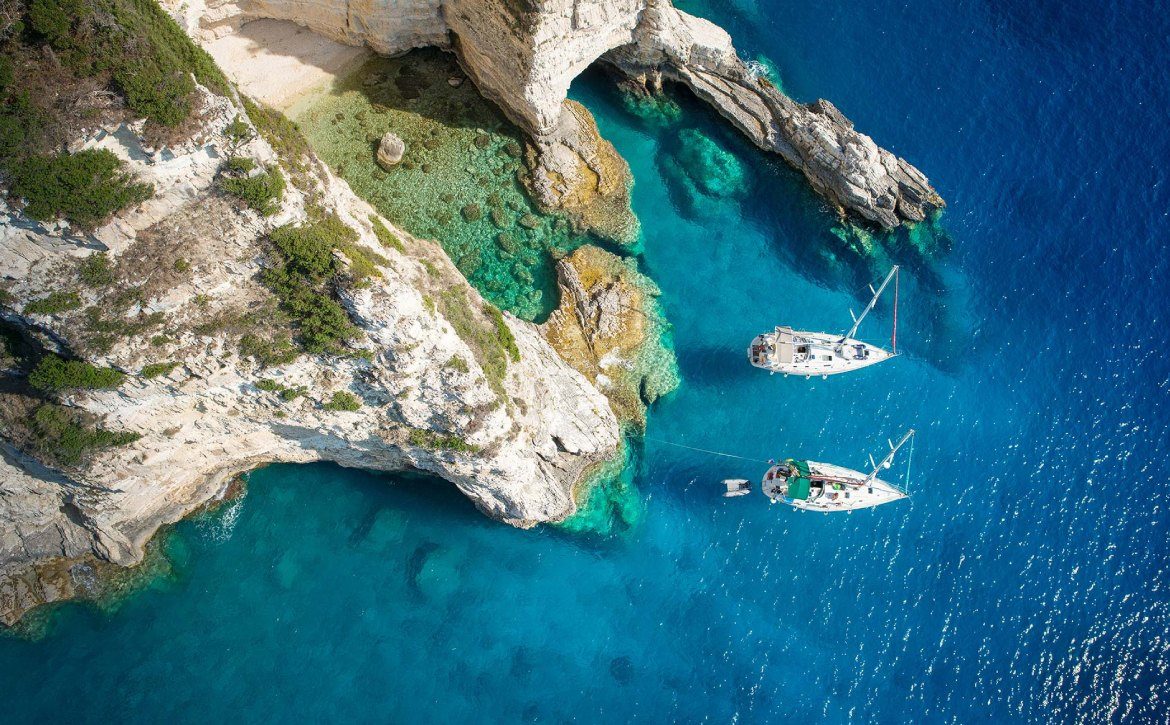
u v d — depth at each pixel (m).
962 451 48.28
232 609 43.09
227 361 37.12
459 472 42.31
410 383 38.19
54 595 42.12
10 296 33.94
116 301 34.78
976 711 43.75
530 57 44.47
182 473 42.59
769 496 46.69
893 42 56.06
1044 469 48.06
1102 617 45.44
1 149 31.05
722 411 48.22
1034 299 51.03
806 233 51.25
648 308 48.72
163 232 34.12
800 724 43.12
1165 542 46.81
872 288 50.84
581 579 45.00
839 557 46.25
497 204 48.69
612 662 43.66
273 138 35.16
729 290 49.97
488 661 43.19
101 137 31.84
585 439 44.94
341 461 45.03
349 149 48.12
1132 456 48.41
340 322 36.03
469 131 49.53
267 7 46.47
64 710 40.66
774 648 44.47
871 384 49.03
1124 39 57.00
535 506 44.41
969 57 55.84
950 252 51.56
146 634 42.31
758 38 55.22
